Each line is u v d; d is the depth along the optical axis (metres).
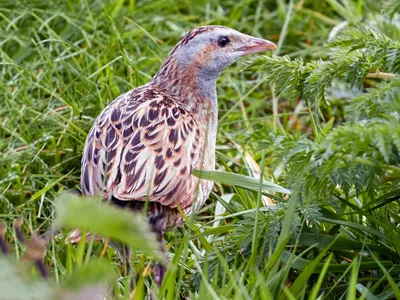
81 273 5.89
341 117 12.66
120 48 12.30
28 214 9.83
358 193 7.66
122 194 8.07
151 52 12.94
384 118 7.35
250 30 14.04
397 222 8.53
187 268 8.29
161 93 9.45
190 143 8.73
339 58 8.36
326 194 8.02
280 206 8.35
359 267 7.93
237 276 7.55
